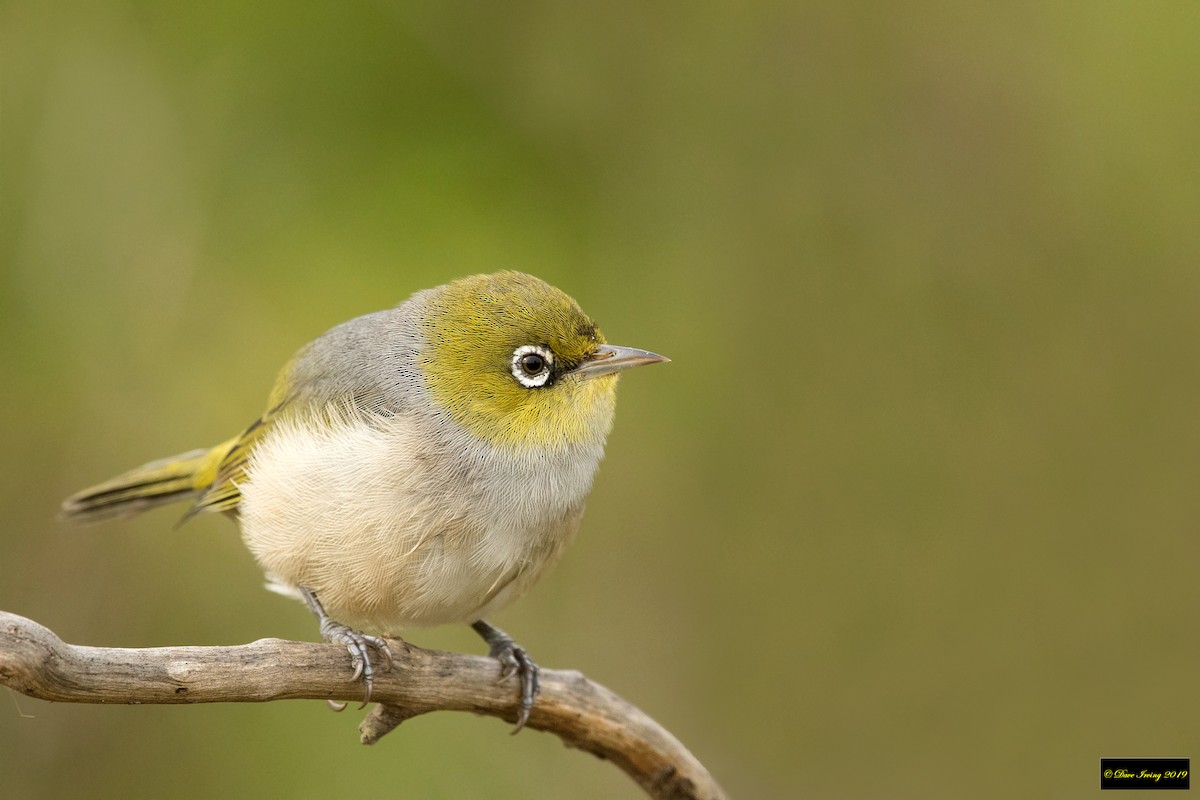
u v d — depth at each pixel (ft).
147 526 43.78
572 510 31.40
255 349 43.70
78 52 43.75
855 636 47.96
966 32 48.65
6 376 42.86
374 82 44.83
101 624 42.86
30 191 43.37
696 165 47.85
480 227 44.62
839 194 48.80
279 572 30.86
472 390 30.42
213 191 44.29
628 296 47.01
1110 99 48.49
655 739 32.63
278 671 26.43
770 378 48.67
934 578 48.14
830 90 48.62
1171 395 48.06
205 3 43.80
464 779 43.11
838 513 48.65
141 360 43.62
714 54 47.96
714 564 48.47
